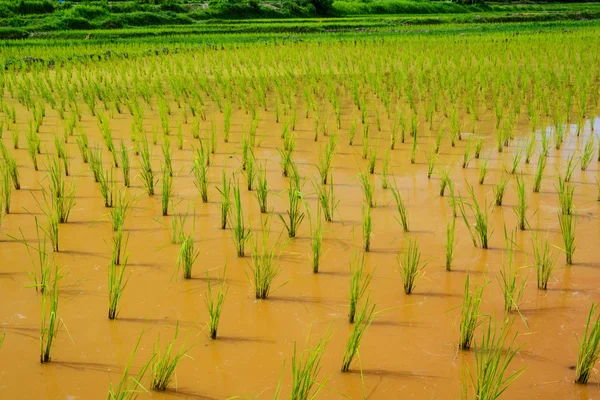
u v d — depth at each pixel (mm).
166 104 11250
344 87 13484
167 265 4973
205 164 7848
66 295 4477
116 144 9039
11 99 12852
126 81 13828
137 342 3809
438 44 20984
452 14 47125
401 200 6113
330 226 5773
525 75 13109
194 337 3955
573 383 3453
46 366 3627
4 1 35812
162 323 4117
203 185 6414
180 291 4543
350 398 3357
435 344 3857
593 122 9938
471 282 4641
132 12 36000
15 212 6176
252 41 25094
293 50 19688
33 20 32250
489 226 5727
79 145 8086
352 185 6984
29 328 4035
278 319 4176
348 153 8383
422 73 14000
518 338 3896
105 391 3412
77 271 4859
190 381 3516
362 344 3875
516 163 7180
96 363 3666
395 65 16531
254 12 42156
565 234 4969
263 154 8375
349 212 6133
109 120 10711
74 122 9914
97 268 4918
